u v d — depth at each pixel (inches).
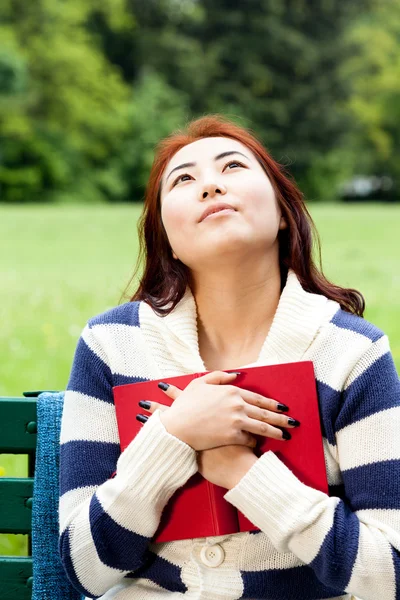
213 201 72.7
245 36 1262.3
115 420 76.7
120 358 77.1
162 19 1285.7
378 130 1311.5
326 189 1314.0
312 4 1306.6
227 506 70.9
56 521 84.4
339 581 67.5
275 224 74.6
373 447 70.2
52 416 86.3
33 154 1119.6
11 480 89.0
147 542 71.0
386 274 452.8
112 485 70.6
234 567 71.2
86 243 622.5
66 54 1136.2
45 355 277.6
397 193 1359.5
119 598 74.2
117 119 1167.0
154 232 81.3
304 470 70.6
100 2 1214.9
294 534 67.2
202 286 77.0
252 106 1251.2
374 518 69.2
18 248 594.9
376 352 72.7
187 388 71.7
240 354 77.3
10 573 89.0
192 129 80.7
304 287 79.2
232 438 69.0
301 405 71.2
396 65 1298.0
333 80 1301.7
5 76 1089.4
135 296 83.3
